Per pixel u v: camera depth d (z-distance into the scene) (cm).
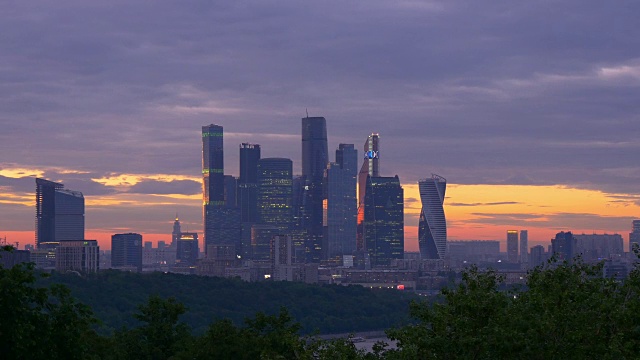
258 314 12281
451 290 7988
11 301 7969
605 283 8406
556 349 7369
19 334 7788
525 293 7981
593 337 7462
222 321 12131
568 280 8331
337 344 7938
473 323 7531
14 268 8281
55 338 8394
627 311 7569
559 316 7475
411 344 7588
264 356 9219
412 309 8006
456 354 7438
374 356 8112
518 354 7369
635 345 7575
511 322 7406
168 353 12306
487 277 8138
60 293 8738
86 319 8844
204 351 11506
